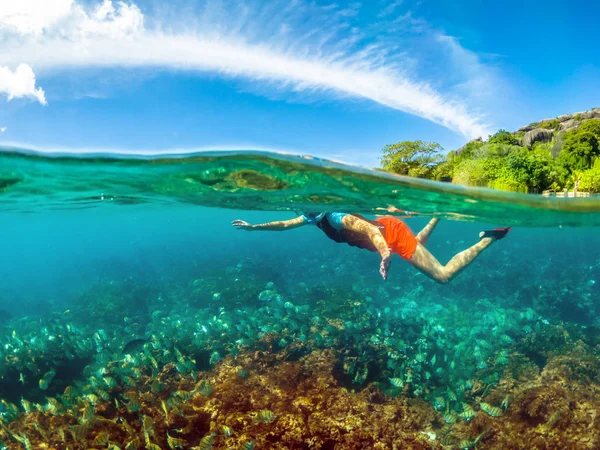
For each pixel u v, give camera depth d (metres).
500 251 27.28
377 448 5.46
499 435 6.29
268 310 11.97
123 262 38.03
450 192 9.16
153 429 5.63
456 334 10.83
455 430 6.82
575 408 6.37
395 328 10.85
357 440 5.52
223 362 8.13
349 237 6.81
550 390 6.64
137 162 7.90
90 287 22.77
